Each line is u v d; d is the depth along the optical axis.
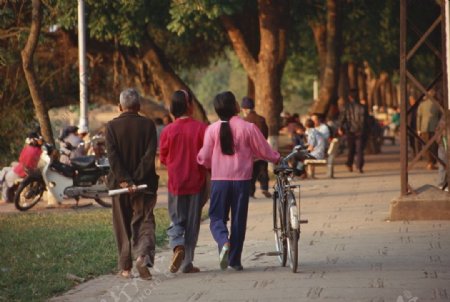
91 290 25.94
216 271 28.52
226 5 65.62
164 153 28.47
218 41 94.88
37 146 50.75
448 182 39.78
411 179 61.91
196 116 79.81
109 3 70.19
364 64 137.38
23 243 35.59
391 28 94.56
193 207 28.41
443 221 39.12
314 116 66.81
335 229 37.75
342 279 25.84
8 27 68.81
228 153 28.09
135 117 27.88
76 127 58.00
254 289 24.86
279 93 73.38
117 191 27.06
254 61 74.00
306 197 52.44
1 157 73.50
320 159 65.19
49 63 84.44
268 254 29.31
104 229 39.31
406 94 40.03
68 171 50.22
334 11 80.56
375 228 37.62
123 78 89.31
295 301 22.92
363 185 59.75
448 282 24.97
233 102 28.50
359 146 71.06
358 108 71.25
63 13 68.25
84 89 61.59
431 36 77.75
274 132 72.75
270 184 63.72
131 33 72.62
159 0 71.88
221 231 28.05
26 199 50.25
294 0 84.00
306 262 29.56
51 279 27.53
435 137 40.25
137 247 27.41
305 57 120.56
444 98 39.81
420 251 31.14
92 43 85.38
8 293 25.50
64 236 37.19
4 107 74.88
